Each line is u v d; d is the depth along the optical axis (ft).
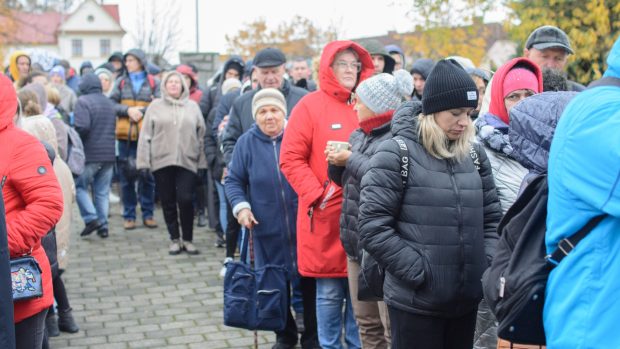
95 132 29.68
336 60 15.99
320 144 15.79
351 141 14.05
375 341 14.62
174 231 27.66
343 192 14.21
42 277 11.83
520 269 8.38
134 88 32.55
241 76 30.68
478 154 11.80
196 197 33.09
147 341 18.61
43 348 16.05
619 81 7.80
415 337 11.09
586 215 7.58
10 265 10.19
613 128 7.29
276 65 20.21
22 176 11.48
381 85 13.32
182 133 26.73
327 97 16.08
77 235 31.37
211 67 54.24
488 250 11.41
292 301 18.83
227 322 16.05
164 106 26.91
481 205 11.21
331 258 15.52
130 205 32.30
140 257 27.37
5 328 9.39
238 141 17.62
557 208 7.89
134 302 21.93
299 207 15.98
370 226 10.92
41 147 11.93
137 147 29.60
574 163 7.59
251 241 17.24
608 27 36.45
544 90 13.79
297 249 16.31
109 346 18.24
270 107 17.16
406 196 10.96
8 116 11.50
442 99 10.69
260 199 17.03
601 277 7.47
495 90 13.51
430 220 10.82
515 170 12.51
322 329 15.93
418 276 10.70
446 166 11.03
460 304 10.93
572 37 36.22
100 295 22.67
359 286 12.33
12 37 137.18
